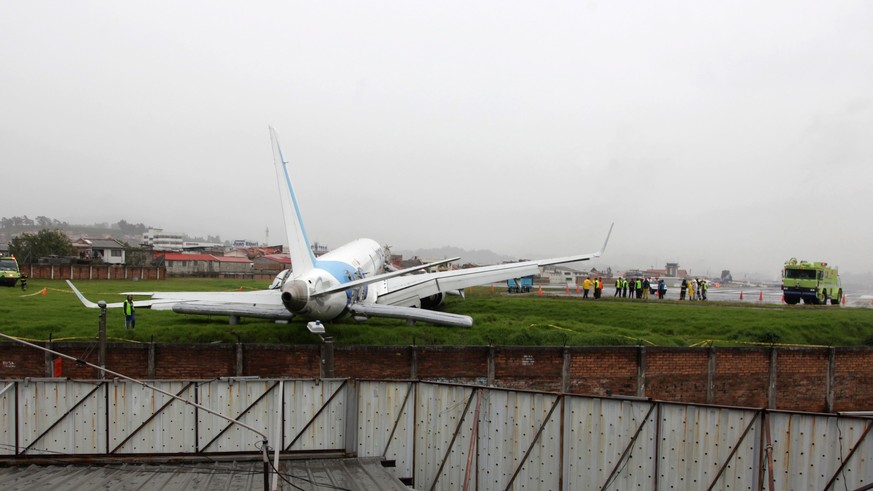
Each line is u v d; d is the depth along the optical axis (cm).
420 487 1498
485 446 1445
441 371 2239
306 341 2395
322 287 2333
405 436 1502
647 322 3209
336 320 2616
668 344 2652
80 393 1418
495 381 2267
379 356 2197
